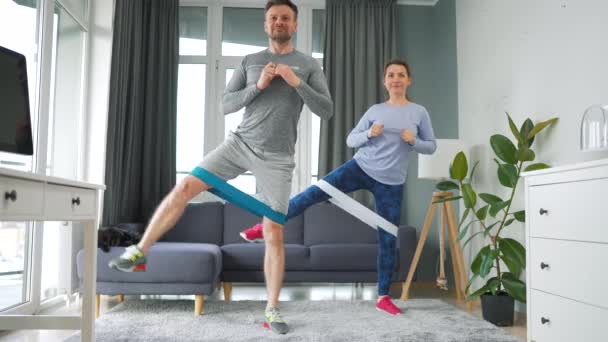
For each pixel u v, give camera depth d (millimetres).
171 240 3971
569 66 2635
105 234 2846
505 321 2689
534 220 1979
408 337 2328
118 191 3789
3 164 2721
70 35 3562
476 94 3836
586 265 1633
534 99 2990
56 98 3350
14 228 2758
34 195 1396
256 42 4695
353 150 4395
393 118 2982
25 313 2777
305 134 4609
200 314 2795
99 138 3771
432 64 4664
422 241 3404
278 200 2330
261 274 3393
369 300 3314
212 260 2801
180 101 4566
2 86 1585
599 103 2381
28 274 2875
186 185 2246
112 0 3852
